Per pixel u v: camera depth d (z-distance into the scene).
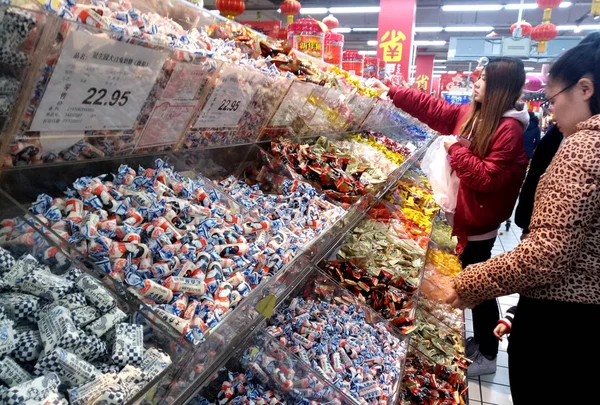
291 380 1.23
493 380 2.78
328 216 1.59
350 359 1.45
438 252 3.19
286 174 1.81
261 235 1.21
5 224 0.75
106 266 0.83
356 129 3.07
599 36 1.39
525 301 1.59
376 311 1.90
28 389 0.56
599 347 1.43
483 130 2.62
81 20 0.77
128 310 0.77
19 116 0.76
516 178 2.67
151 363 0.69
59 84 0.77
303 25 2.68
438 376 2.08
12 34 0.66
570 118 1.46
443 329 2.45
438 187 2.91
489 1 13.60
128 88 0.92
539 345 1.51
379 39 6.29
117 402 0.60
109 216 0.94
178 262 0.94
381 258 2.27
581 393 1.47
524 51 9.51
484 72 2.64
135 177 1.10
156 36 0.94
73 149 0.94
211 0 12.31
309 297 1.71
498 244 6.09
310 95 1.93
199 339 0.76
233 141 1.62
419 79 14.03
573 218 1.30
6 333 0.61
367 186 1.96
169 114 1.12
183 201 1.10
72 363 0.62
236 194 1.48
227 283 0.94
